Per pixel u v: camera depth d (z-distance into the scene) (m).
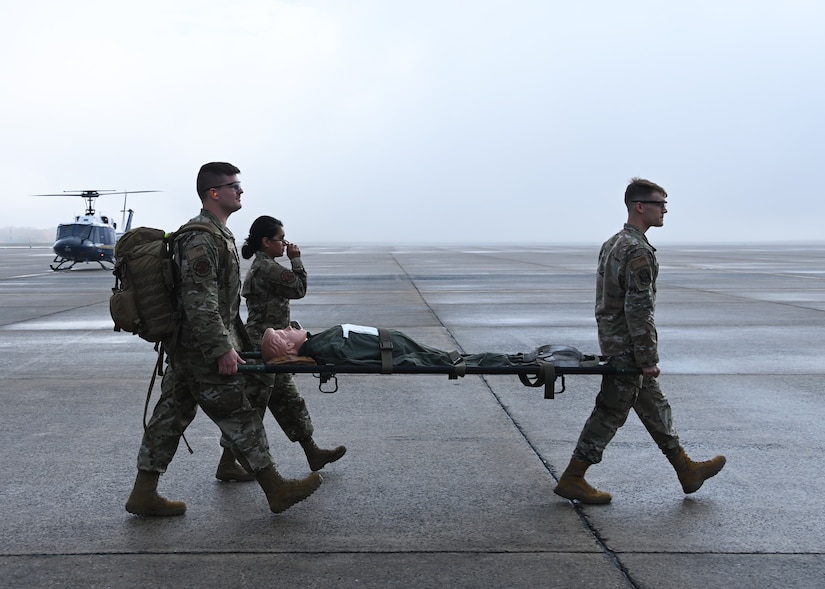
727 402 6.91
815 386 7.60
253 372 3.90
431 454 5.32
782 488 4.64
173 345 3.97
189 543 3.80
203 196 4.09
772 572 3.47
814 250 74.94
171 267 3.92
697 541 3.82
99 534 3.92
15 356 9.45
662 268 31.91
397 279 24.09
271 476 4.05
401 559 3.61
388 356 3.99
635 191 4.27
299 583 3.36
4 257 53.59
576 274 26.95
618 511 4.25
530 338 10.80
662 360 9.06
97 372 8.41
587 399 7.00
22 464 5.11
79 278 26.58
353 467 5.04
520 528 3.99
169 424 4.14
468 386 7.60
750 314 13.78
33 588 3.32
